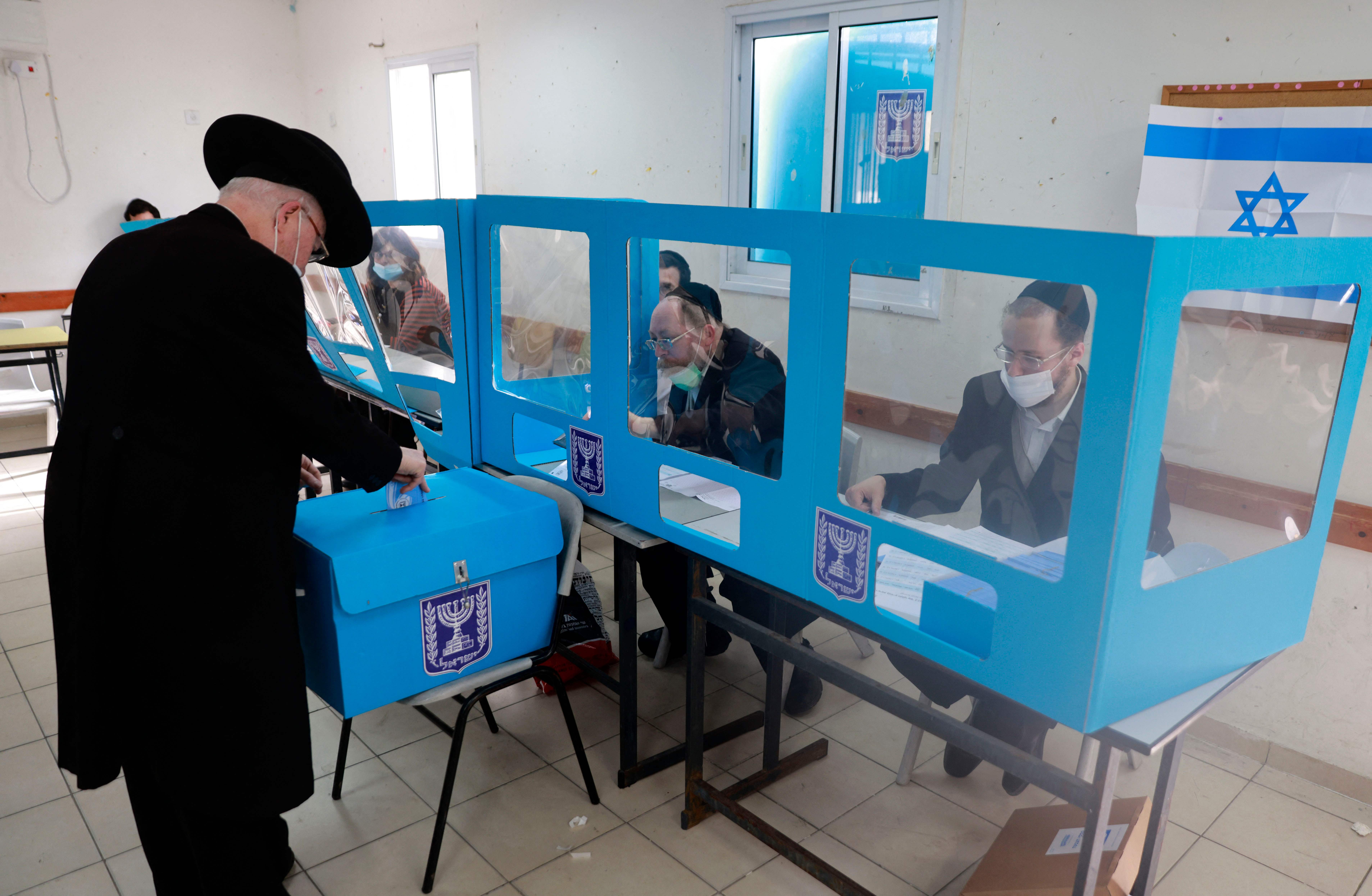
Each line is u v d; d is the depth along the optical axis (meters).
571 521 1.87
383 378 2.62
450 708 2.48
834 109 3.08
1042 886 1.54
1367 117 1.90
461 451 2.34
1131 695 1.19
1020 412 1.46
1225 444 1.57
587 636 2.57
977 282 1.36
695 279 1.73
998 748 1.35
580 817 2.03
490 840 1.96
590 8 3.88
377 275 2.40
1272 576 1.33
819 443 1.47
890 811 2.08
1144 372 1.02
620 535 1.88
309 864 1.88
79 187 5.56
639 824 2.01
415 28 4.97
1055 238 1.08
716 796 1.95
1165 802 1.64
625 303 1.79
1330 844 2.00
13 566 3.44
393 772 2.20
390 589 1.60
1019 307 1.38
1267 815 2.10
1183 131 2.17
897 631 1.41
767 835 1.82
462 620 1.74
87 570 1.30
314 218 1.54
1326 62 1.96
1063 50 2.41
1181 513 1.63
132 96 5.62
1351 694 2.15
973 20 2.60
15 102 5.27
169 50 5.69
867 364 1.42
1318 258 1.16
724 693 2.57
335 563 1.53
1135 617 1.14
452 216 2.11
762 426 1.68
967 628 1.33
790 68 3.26
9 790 2.12
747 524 1.65
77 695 1.35
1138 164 2.31
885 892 1.82
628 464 1.89
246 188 1.46
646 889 1.82
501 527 1.74
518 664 1.86
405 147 5.43
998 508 1.49
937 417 1.46
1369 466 2.06
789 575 1.59
